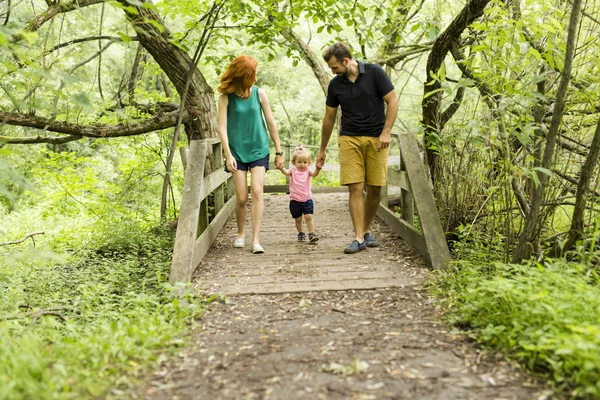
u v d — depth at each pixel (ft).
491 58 14.43
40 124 21.22
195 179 16.47
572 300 9.78
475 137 14.15
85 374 8.54
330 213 24.20
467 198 17.63
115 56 45.03
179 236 15.21
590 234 12.96
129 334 10.55
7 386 7.38
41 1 34.88
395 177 19.74
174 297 13.26
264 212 24.84
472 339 10.30
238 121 16.76
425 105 20.98
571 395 7.95
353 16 22.48
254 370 9.25
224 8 22.95
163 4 20.51
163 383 8.77
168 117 24.56
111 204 29.89
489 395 8.09
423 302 12.65
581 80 15.34
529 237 13.37
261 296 13.51
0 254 20.67
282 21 22.18
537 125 14.47
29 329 11.64
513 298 10.52
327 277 14.74
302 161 18.51
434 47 20.16
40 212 35.22
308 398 8.15
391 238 19.12
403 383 8.56
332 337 10.70
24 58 12.89
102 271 19.98
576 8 11.42
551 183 15.29
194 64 22.68
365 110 16.25
